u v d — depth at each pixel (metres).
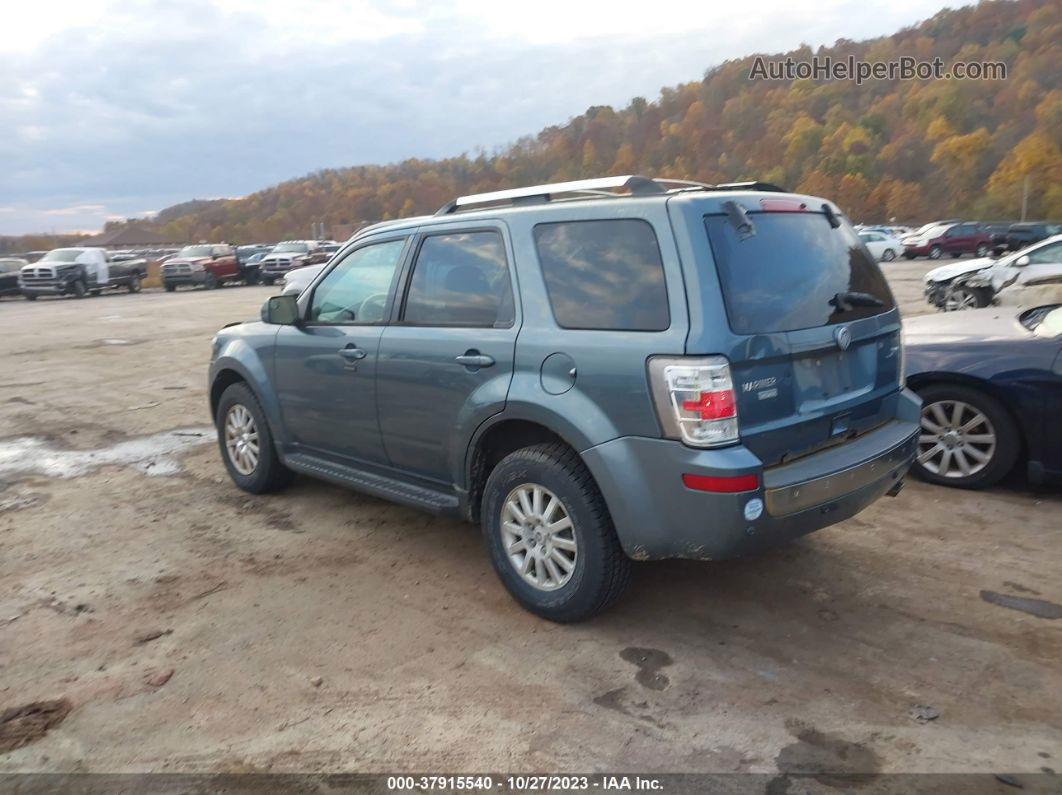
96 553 4.76
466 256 4.10
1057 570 4.20
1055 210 80.19
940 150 90.75
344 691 3.26
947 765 2.75
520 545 3.87
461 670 3.40
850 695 3.16
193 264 32.81
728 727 2.98
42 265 28.27
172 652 3.59
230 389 5.71
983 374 5.17
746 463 3.12
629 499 3.31
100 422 8.28
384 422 4.47
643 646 3.57
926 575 4.19
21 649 3.65
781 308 3.40
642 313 3.33
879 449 3.70
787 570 4.30
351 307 4.76
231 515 5.39
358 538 4.93
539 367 3.62
